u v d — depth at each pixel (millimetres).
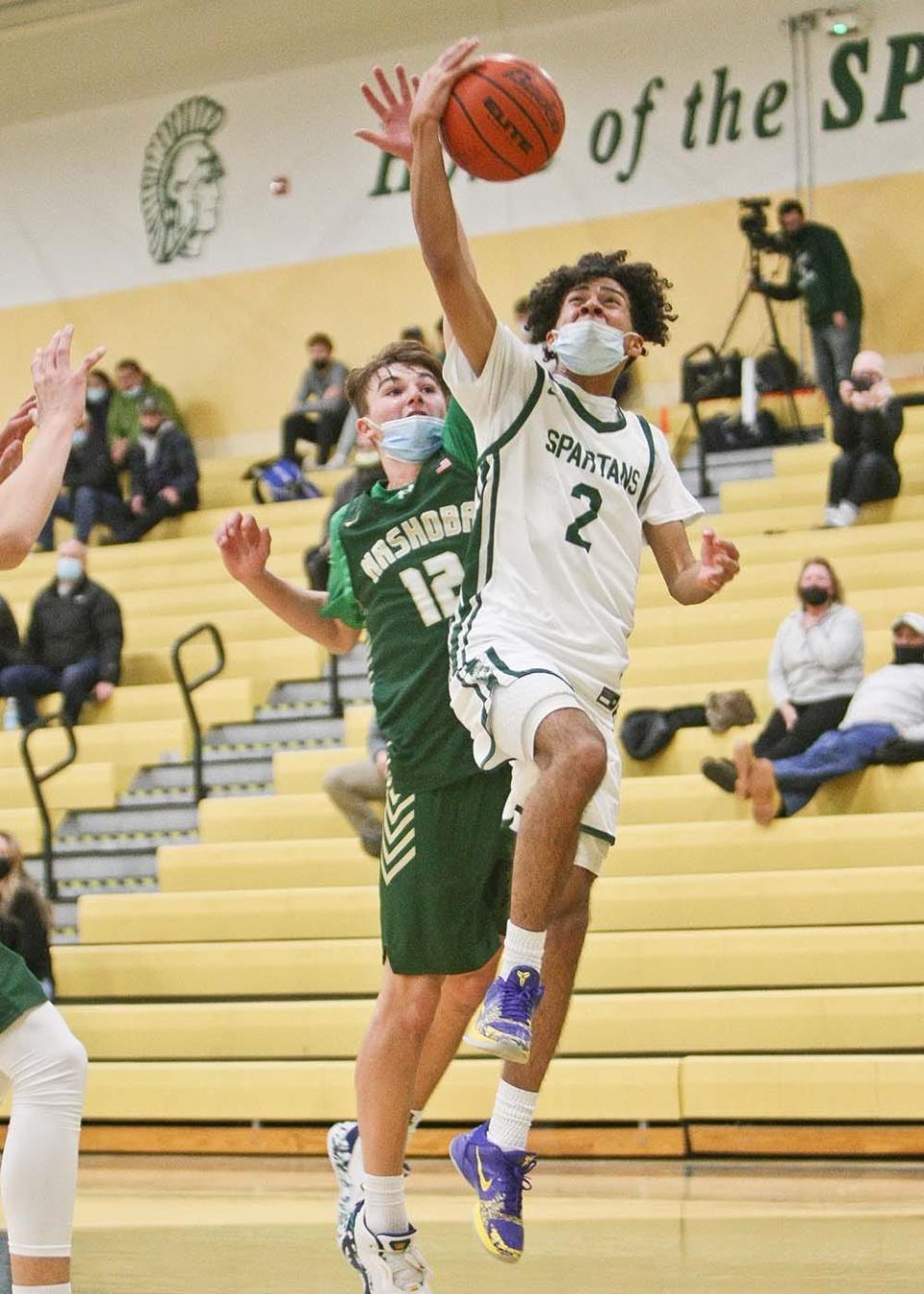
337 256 23156
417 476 6277
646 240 21469
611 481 5586
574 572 5449
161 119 23969
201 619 18453
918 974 11680
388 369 6395
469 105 5266
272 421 23375
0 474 5773
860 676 13312
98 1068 12945
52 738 16984
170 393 23188
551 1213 9250
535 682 5199
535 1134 11750
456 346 5555
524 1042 5023
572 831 5066
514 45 22062
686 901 12445
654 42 21484
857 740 12820
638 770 14141
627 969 12203
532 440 5512
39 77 24250
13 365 24531
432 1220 9164
